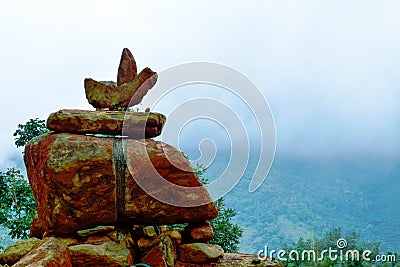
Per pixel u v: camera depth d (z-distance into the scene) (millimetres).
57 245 4547
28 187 7195
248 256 5211
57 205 4719
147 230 5121
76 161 4727
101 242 4840
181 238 5117
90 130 4957
